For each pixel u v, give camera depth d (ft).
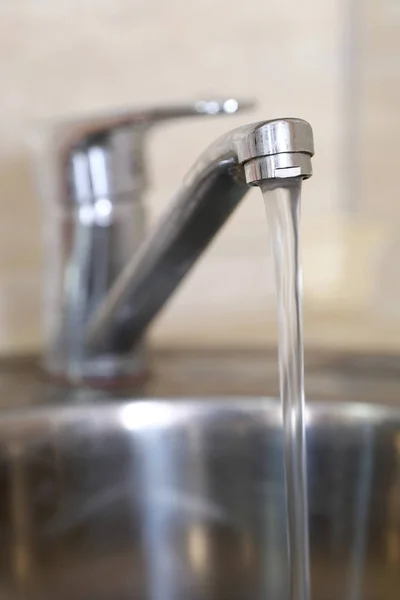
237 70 3.33
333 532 2.73
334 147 3.40
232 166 2.27
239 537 2.79
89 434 2.77
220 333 3.39
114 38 3.25
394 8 3.32
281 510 2.77
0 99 3.18
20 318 3.25
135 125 2.69
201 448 2.78
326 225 3.42
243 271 3.40
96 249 2.87
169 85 3.29
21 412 2.76
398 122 3.37
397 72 3.35
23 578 2.77
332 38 3.36
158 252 2.55
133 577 2.80
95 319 2.84
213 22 3.30
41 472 2.76
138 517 2.79
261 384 2.91
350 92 3.39
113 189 2.84
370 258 3.42
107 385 2.90
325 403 2.75
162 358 3.18
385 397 2.78
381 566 2.71
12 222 3.22
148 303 2.73
